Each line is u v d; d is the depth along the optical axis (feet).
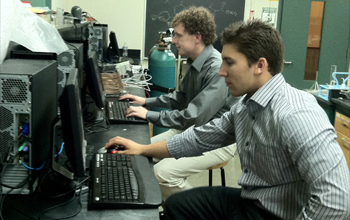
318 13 14.79
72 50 5.90
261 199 4.21
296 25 14.83
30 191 3.80
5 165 3.71
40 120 3.96
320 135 3.53
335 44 14.94
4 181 3.74
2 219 3.37
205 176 10.72
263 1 16.17
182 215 4.96
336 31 14.84
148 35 16.30
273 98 4.05
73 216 3.48
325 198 3.35
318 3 14.67
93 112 6.86
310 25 14.90
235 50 4.11
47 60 4.86
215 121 5.31
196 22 6.73
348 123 9.50
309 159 3.51
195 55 7.01
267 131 4.03
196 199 5.01
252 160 4.32
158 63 10.37
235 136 4.75
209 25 6.79
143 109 6.80
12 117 3.61
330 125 3.67
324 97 10.95
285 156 3.92
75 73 4.16
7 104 3.57
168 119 6.60
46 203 3.70
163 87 10.53
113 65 11.46
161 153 5.24
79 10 11.19
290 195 4.05
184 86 7.60
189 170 6.72
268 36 4.03
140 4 15.78
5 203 3.67
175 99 7.76
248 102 4.24
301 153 3.58
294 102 3.87
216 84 6.49
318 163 3.45
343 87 10.66
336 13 14.70
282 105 3.92
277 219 4.15
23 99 3.58
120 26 15.89
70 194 3.89
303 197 3.97
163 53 10.44
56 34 5.84
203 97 6.47
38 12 6.59
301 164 3.60
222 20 16.21
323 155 3.45
